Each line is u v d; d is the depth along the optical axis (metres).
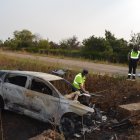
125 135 9.72
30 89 10.52
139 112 10.96
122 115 11.18
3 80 11.25
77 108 9.61
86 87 15.02
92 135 9.70
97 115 10.44
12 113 11.30
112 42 38.69
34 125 10.23
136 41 34.81
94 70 20.55
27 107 10.55
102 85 15.07
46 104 10.10
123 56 33.56
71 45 52.00
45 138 8.55
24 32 57.31
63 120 9.71
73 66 22.00
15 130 9.68
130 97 13.32
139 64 27.41
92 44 39.75
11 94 10.91
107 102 12.97
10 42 53.97
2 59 24.05
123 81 15.09
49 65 19.81
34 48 49.47
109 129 10.25
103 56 35.62
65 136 9.48
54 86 10.27
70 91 10.81
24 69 19.14
